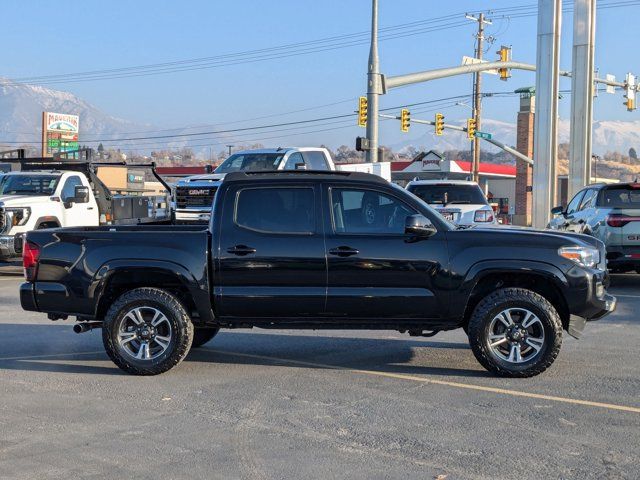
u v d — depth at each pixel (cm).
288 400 671
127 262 761
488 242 746
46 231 788
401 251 745
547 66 2297
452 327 763
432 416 619
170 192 1934
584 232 1466
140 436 572
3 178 1742
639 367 792
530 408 641
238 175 779
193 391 704
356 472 496
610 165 18812
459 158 14912
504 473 493
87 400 674
